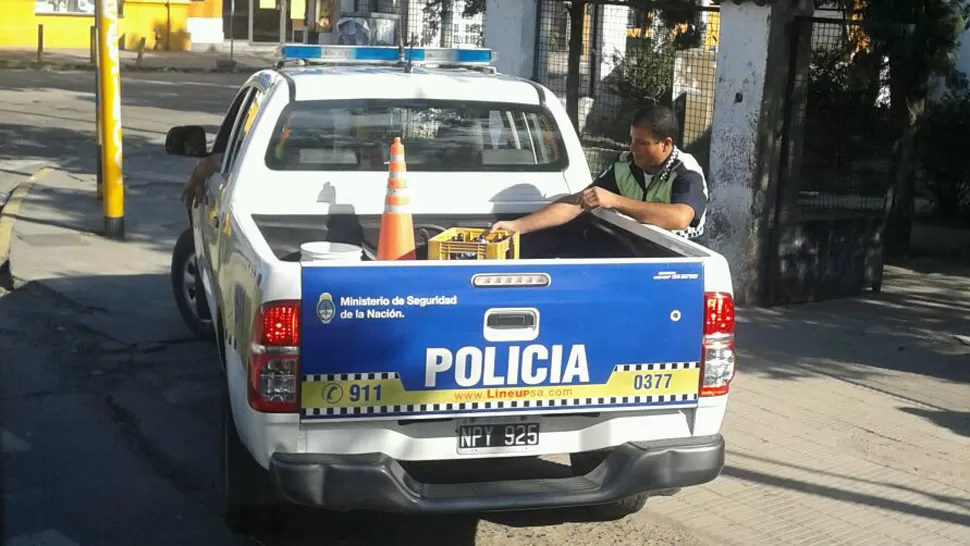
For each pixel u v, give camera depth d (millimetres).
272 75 5887
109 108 10492
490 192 5734
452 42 16516
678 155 5461
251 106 5941
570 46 10680
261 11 37125
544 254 5637
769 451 6078
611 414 4219
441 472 5328
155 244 10594
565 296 4043
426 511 3990
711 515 5270
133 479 5480
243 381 4129
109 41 10367
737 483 5652
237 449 4602
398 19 13938
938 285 10211
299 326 3852
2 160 15039
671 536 5020
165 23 34312
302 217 5434
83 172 14320
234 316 4457
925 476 5801
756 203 8875
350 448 3994
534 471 5410
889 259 11273
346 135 5512
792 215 9125
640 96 12250
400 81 5633
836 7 10203
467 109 5691
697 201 5352
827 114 9273
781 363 7645
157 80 27156
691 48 11820
